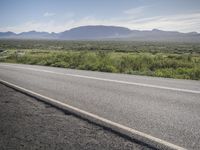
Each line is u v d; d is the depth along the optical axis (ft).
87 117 14.98
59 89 25.07
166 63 50.60
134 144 10.71
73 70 45.11
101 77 33.42
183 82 27.86
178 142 10.80
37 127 13.57
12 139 11.94
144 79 30.78
